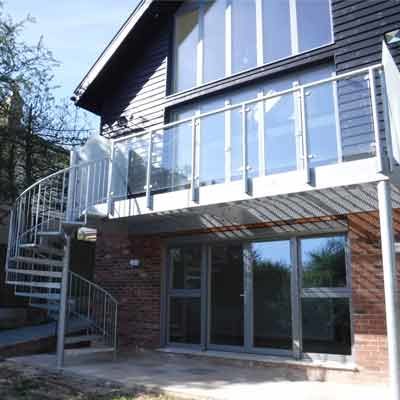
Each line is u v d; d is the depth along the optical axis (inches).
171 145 290.2
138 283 345.7
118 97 412.8
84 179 323.3
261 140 249.4
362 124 217.2
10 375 257.4
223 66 359.6
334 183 212.1
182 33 391.9
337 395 211.9
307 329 268.7
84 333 392.5
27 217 343.6
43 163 558.9
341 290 260.5
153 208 281.1
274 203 274.7
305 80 313.3
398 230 240.8
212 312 310.2
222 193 251.0
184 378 246.1
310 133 230.7
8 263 334.0
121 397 213.0
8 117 528.4
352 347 250.7
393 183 211.0
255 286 293.9
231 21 364.5
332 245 270.1
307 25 323.9
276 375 256.8
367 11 289.3
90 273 615.8
